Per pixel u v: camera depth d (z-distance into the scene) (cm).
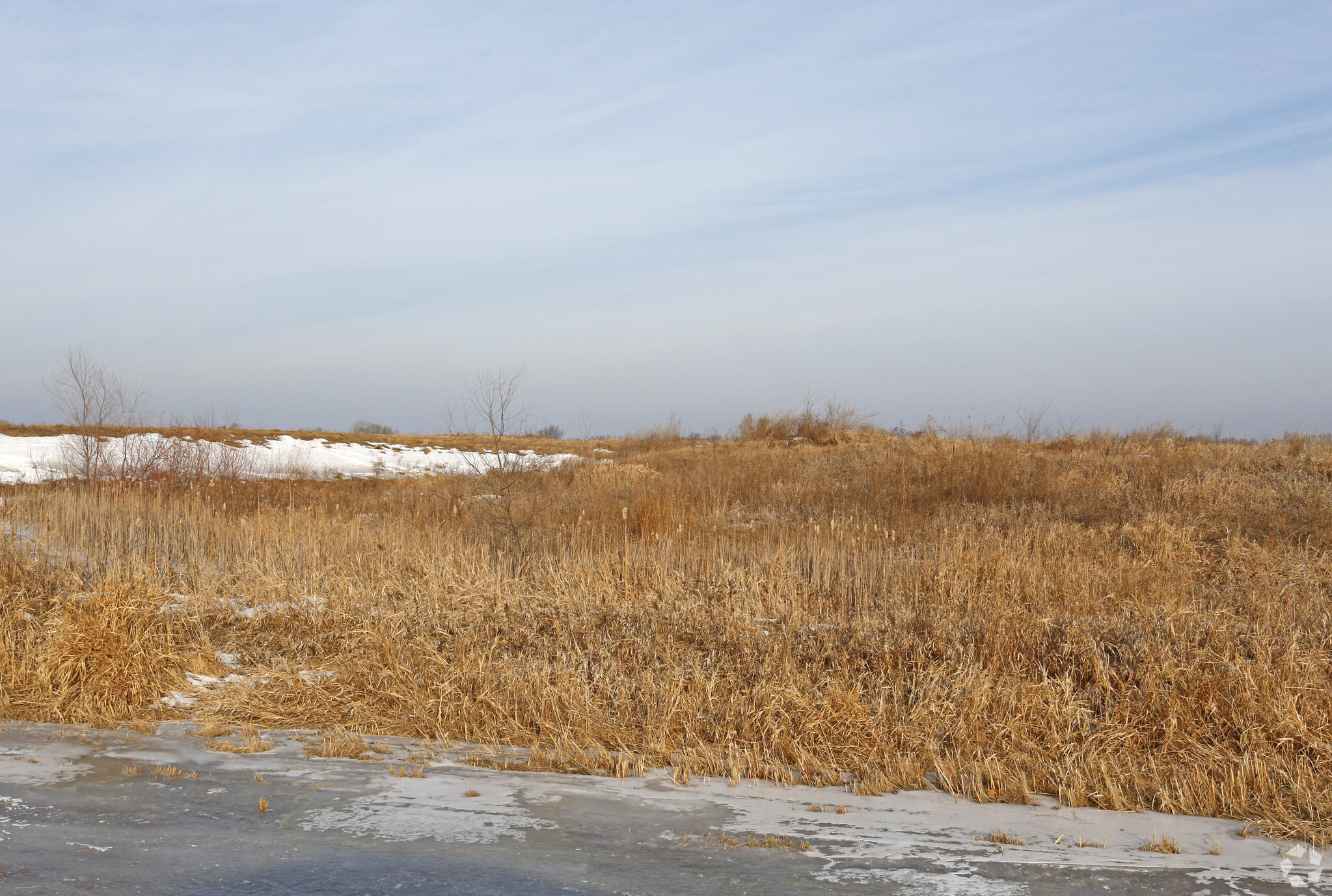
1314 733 632
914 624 908
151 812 510
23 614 911
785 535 1289
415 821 505
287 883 412
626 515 1344
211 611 978
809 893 416
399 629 895
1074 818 544
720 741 691
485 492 1780
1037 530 1224
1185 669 721
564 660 827
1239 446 1811
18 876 410
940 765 623
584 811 533
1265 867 462
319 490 2114
